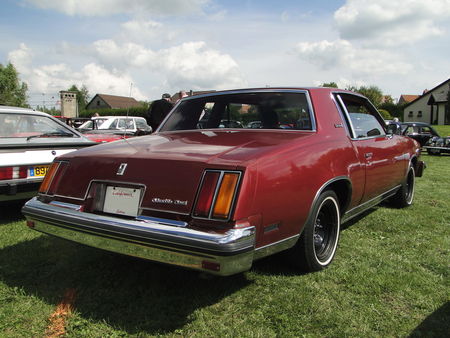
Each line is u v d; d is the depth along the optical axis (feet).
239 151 7.77
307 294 8.50
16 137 15.14
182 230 6.75
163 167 7.48
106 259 10.60
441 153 56.39
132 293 8.66
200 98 11.75
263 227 7.42
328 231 10.14
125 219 7.49
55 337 7.03
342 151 10.03
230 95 11.13
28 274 9.66
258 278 9.31
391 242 12.14
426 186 23.49
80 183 8.43
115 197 7.88
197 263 6.68
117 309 7.98
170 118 11.91
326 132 9.91
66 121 28.94
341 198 10.68
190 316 7.68
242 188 6.88
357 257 10.74
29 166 14.16
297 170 8.23
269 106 10.45
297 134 9.49
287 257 9.37
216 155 7.50
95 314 7.75
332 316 7.65
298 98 10.31
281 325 7.36
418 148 17.61
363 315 7.72
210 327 7.30
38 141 15.51
